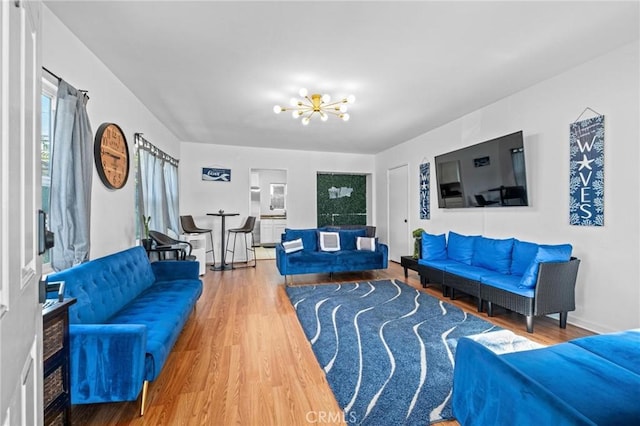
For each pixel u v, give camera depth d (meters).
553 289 2.55
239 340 2.41
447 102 3.59
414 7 1.88
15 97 0.64
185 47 2.35
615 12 1.94
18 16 0.66
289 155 6.34
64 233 1.86
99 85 2.53
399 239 5.88
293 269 4.23
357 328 2.62
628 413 1.02
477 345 1.29
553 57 2.54
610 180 2.46
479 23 2.05
